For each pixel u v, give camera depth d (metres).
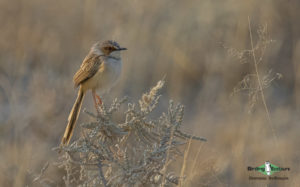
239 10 23.12
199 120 18.70
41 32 23.88
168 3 24.22
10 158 15.14
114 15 23.83
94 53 13.64
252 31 22.11
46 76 20.50
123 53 21.94
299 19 23.61
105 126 9.23
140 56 22.16
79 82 13.56
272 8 23.56
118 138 9.67
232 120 18.14
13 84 21.27
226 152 15.34
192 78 22.45
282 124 19.08
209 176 11.22
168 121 9.35
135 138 9.87
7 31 23.67
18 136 16.75
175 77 22.09
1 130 17.31
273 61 21.92
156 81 21.94
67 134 12.34
